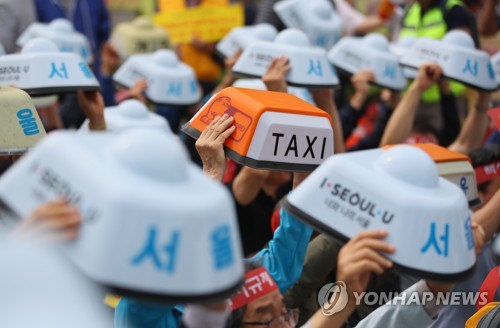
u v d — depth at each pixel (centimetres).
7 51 720
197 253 162
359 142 521
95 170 162
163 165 164
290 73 438
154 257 159
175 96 567
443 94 531
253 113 282
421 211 191
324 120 292
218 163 284
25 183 171
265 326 261
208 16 779
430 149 347
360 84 509
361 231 195
